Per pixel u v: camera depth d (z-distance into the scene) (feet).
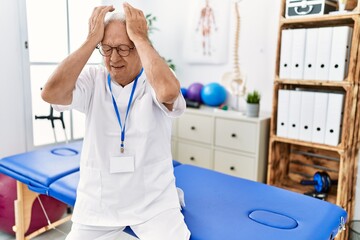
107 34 3.75
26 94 9.12
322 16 7.02
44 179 5.74
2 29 8.45
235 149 8.98
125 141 4.01
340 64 6.93
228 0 10.13
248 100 8.77
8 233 7.43
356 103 7.16
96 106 4.03
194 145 9.92
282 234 4.15
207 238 4.01
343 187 7.26
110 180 4.01
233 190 5.49
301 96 7.61
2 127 8.77
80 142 8.14
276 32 9.30
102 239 4.20
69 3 9.93
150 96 3.99
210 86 10.03
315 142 7.55
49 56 9.68
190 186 5.60
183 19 11.25
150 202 4.12
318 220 4.56
